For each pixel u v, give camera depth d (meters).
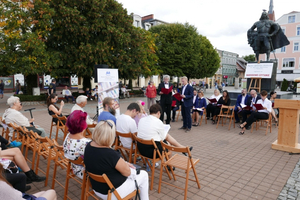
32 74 14.31
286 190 3.53
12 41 12.38
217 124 8.20
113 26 15.61
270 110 7.07
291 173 4.18
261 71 10.55
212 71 31.61
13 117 4.73
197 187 3.60
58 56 14.50
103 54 14.80
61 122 5.83
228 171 4.26
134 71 17.81
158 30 26.12
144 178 2.65
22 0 12.77
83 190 2.77
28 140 4.34
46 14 13.34
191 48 25.05
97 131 2.26
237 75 37.94
